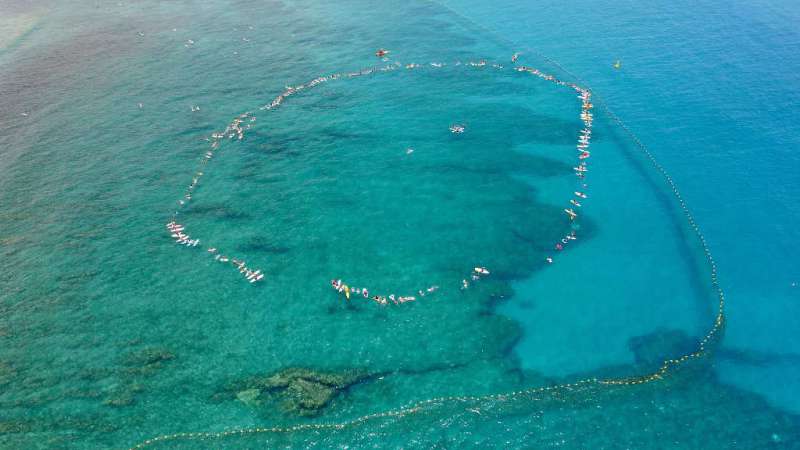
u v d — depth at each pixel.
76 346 47.78
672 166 68.06
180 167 70.56
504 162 70.44
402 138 75.69
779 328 48.22
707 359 45.72
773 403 42.34
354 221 61.84
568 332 48.53
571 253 56.81
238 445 39.81
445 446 39.81
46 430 40.91
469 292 52.66
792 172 65.56
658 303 51.00
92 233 60.50
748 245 56.75
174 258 57.19
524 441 40.06
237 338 48.34
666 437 40.12
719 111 77.44
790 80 83.56
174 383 44.41
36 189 67.25
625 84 85.81
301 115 81.25
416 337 48.28
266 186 67.31
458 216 62.22
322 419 41.56
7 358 46.81
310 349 47.22
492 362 45.97
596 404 42.47
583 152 71.38
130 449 39.59
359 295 52.56
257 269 55.66
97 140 76.25
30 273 55.59
